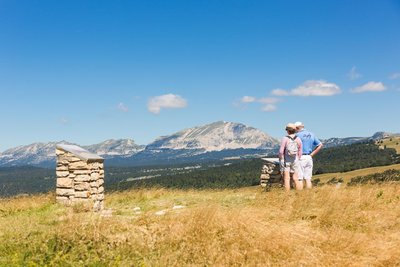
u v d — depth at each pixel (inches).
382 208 428.1
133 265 291.3
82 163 568.1
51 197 611.2
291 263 279.3
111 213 501.0
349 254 293.6
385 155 5438.0
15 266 284.8
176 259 299.4
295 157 557.3
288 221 383.9
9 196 665.0
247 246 307.9
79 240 328.5
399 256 281.6
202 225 337.4
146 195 684.7
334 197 442.3
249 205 464.1
